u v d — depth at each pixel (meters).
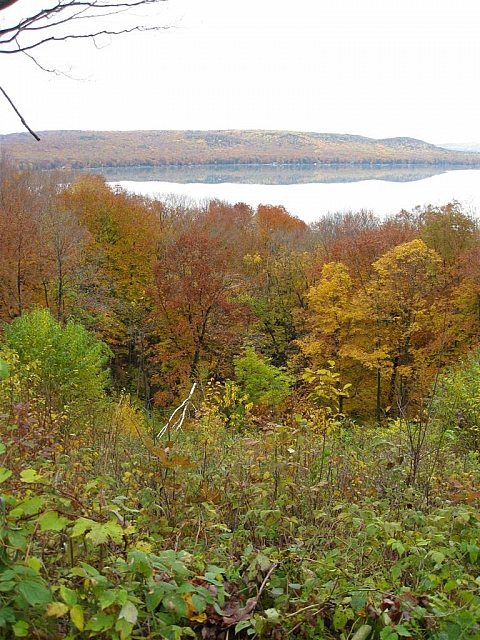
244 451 5.41
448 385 13.71
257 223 51.00
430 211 35.91
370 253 32.16
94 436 5.72
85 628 2.06
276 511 3.54
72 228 30.55
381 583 3.05
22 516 2.32
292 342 31.28
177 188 101.44
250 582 3.01
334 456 5.34
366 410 28.84
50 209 31.91
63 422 5.88
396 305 26.92
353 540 3.65
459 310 28.23
